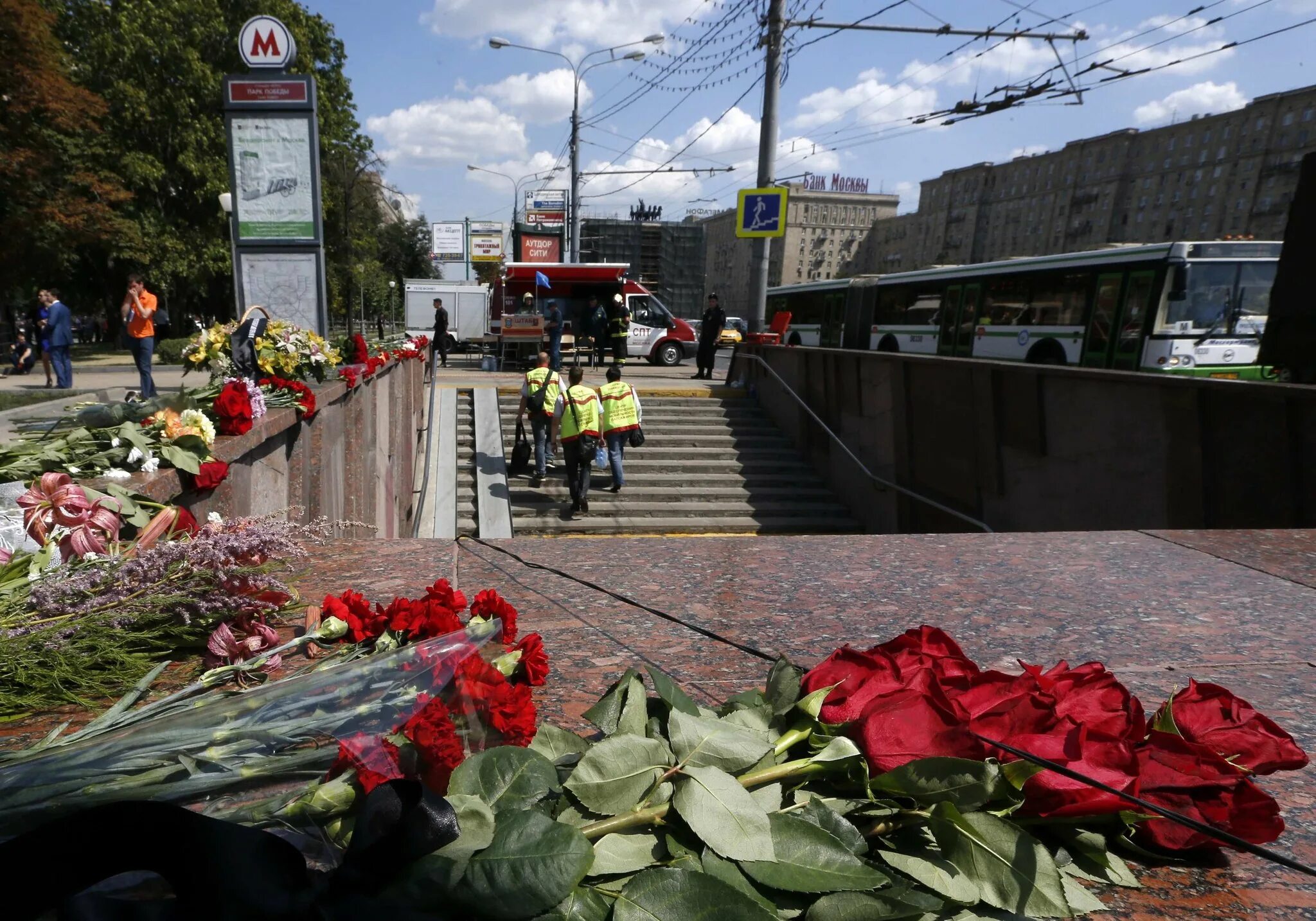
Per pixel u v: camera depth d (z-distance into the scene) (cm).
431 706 106
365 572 291
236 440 383
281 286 962
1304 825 151
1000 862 107
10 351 2658
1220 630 270
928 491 1190
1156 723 142
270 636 169
